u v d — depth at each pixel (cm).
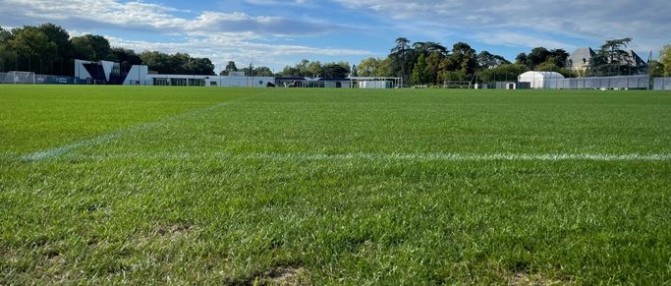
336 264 230
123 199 336
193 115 1176
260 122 980
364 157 527
